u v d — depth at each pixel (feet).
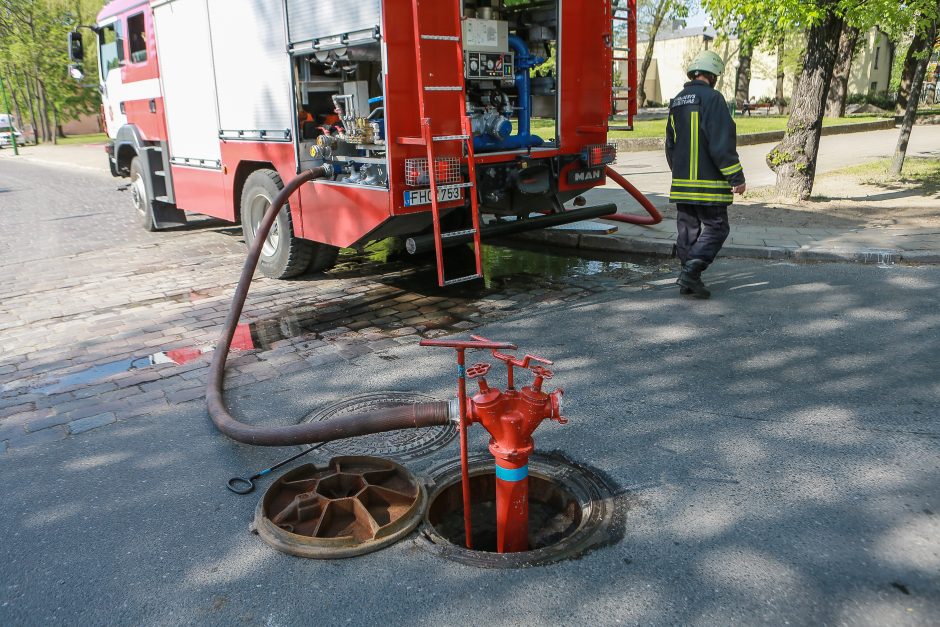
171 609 8.25
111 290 22.44
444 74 16.97
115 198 45.83
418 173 17.02
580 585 8.27
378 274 23.34
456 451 11.57
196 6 23.25
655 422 12.11
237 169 23.34
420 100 16.58
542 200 21.52
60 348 17.20
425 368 15.12
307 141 20.18
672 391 13.26
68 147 106.11
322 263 22.85
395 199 17.13
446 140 16.97
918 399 12.36
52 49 105.50
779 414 12.13
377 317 18.80
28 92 119.55
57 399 14.23
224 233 32.07
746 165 47.96
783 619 7.59
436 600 8.16
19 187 55.47
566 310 18.45
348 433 10.69
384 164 17.28
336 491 10.45
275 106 20.54
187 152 26.22
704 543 8.91
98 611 8.27
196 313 19.75
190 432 12.68
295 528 9.57
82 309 20.45
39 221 36.88
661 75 161.58
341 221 19.17
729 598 7.93
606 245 24.99
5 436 12.72
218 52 22.57
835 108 94.02
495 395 8.92
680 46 155.43
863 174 39.50
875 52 129.59
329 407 13.37
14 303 21.26
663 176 42.47
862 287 18.65
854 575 8.19
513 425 8.79
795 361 14.26
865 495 9.71
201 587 8.61
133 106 30.12
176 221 31.86
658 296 19.11
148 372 15.51
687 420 12.12
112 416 13.39
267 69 20.47
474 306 19.33
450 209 18.39
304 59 19.80
